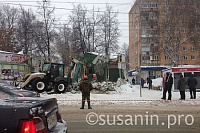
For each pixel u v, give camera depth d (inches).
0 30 1471.5
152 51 1467.8
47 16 1296.8
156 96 706.2
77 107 480.4
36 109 132.9
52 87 818.8
